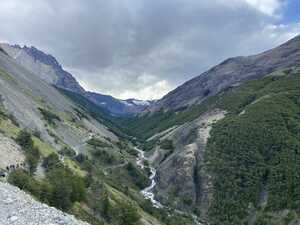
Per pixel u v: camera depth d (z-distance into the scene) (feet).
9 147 394.52
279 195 654.12
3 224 94.79
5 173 301.84
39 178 357.00
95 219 340.39
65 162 502.79
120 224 378.32
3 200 116.06
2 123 499.51
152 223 477.77
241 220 642.63
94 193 388.57
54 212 118.01
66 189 301.63
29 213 108.17
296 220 586.86
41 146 512.22
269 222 606.14
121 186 638.53
